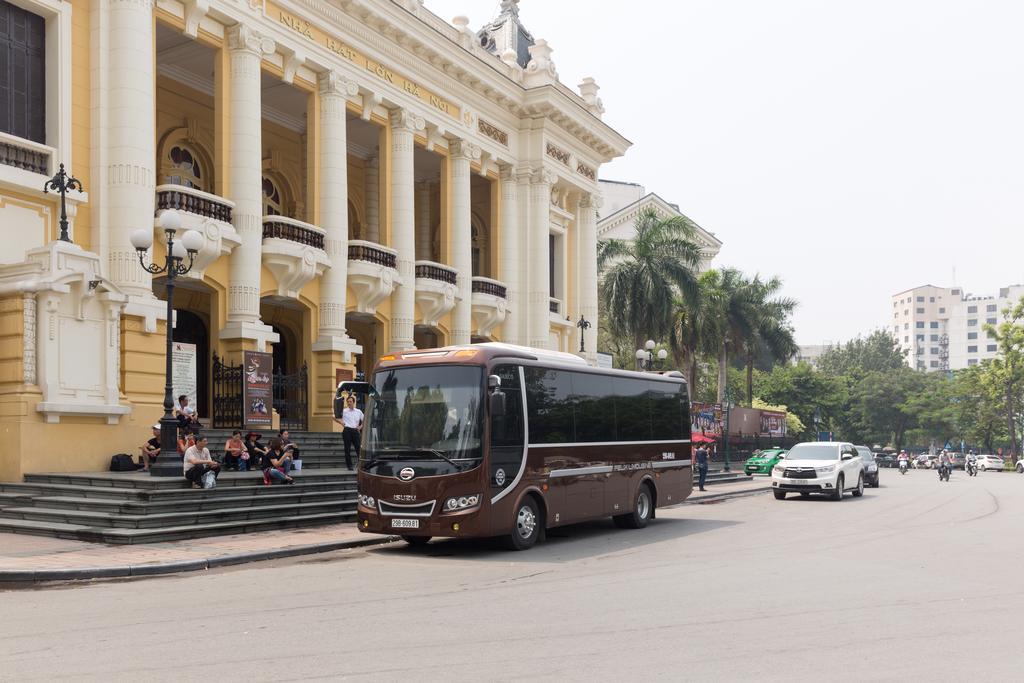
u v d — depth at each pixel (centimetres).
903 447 10675
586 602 991
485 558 1402
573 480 1666
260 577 1175
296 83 2656
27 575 1103
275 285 2542
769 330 6341
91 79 2036
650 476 1970
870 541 1650
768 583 1138
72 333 1777
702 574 1221
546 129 3719
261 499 1714
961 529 1880
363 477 1472
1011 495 3150
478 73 3338
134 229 2020
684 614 921
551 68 3750
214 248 2255
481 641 787
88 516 1476
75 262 1772
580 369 1739
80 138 2012
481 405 1441
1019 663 718
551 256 3988
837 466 2848
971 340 18238
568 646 770
